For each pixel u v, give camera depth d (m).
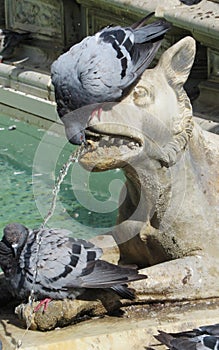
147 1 9.07
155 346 5.15
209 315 5.32
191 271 5.43
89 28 10.45
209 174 5.56
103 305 5.29
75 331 5.18
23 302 5.33
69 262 5.07
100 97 5.00
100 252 5.18
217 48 8.68
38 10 11.04
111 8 9.80
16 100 10.51
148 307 5.41
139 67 5.14
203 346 4.75
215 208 5.53
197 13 8.62
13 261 5.12
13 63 10.92
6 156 9.71
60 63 5.04
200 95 8.95
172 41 9.08
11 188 8.89
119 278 5.12
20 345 5.06
